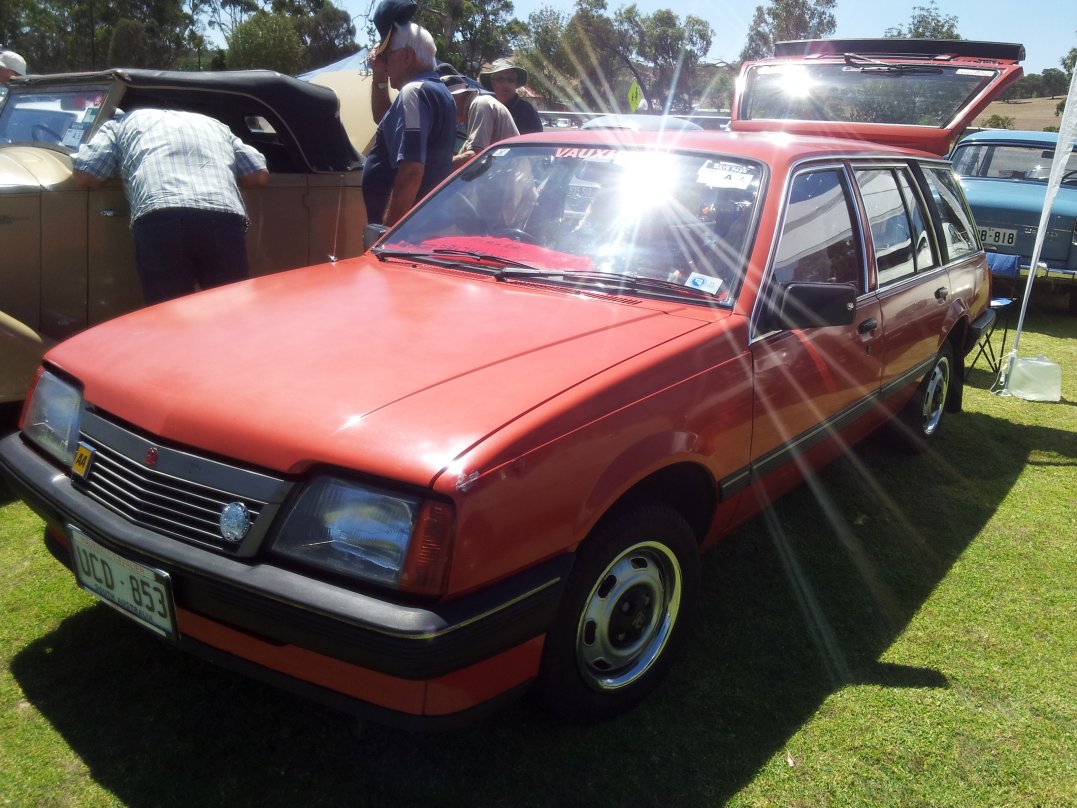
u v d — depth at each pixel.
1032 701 2.75
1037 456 4.97
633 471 2.24
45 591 3.00
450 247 3.24
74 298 4.31
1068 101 5.60
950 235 4.55
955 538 3.89
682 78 55.41
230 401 2.09
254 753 2.31
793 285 2.71
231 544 1.96
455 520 1.85
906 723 2.61
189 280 4.07
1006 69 4.67
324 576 1.90
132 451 2.16
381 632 1.80
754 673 2.80
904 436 4.66
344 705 1.99
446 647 1.83
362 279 3.02
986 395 6.15
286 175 5.12
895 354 3.79
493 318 2.57
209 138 4.18
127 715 2.43
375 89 6.24
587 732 2.46
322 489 1.92
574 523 2.09
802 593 3.34
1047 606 3.35
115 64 42.88
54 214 4.14
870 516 4.07
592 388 2.18
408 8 4.69
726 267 2.83
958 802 2.31
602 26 54.62
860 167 3.61
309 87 5.15
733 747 2.45
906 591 3.40
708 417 2.52
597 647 2.38
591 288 2.85
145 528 2.08
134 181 3.96
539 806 2.19
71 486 2.32
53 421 2.49
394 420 1.98
